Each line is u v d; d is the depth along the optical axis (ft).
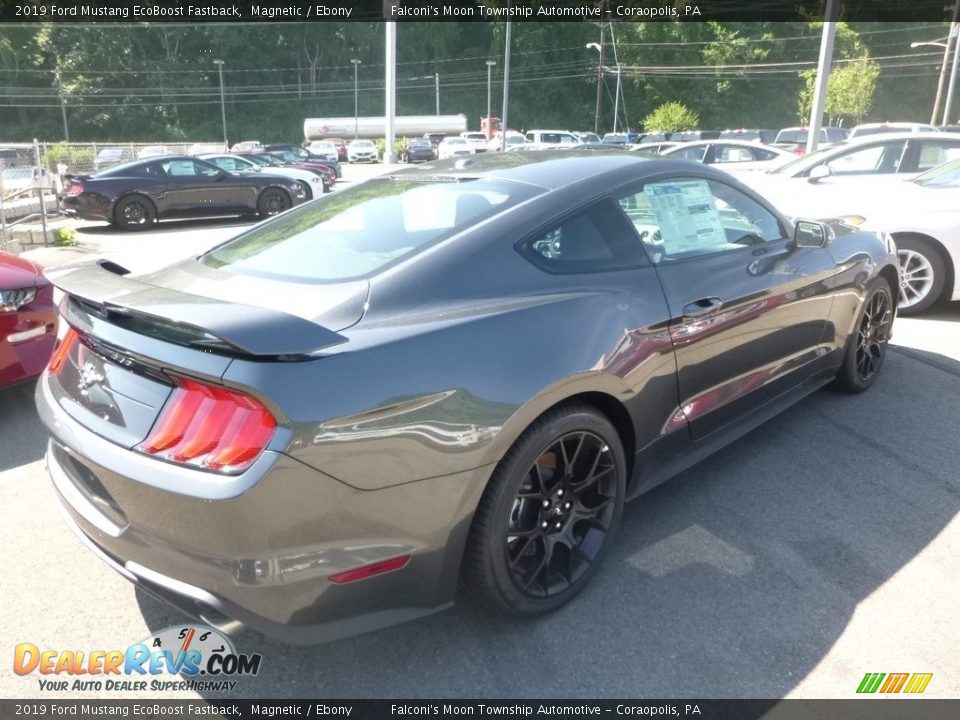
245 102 325.83
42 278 13.85
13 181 43.86
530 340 7.20
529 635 7.68
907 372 15.30
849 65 185.68
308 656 7.48
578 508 8.09
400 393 6.31
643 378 8.32
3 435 13.19
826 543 9.21
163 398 6.33
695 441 9.80
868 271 12.94
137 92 309.22
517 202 8.34
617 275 8.45
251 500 5.73
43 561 9.13
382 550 6.38
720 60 279.69
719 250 10.01
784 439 12.16
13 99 290.15
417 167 10.60
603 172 9.20
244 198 49.57
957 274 19.04
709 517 9.86
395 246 7.90
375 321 6.77
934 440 12.10
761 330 10.31
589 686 6.98
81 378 7.31
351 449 6.06
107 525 6.74
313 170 81.92
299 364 5.99
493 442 6.75
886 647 7.39
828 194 21.13
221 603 6.07
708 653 7.36
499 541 7.14
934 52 262.47
